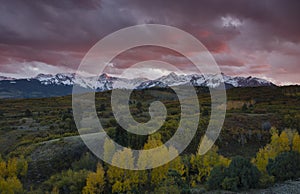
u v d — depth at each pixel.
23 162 64.69
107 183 53.22
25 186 60.97
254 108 159.00
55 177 61.16
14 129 115.06
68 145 73.19
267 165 53.28
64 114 143.00
